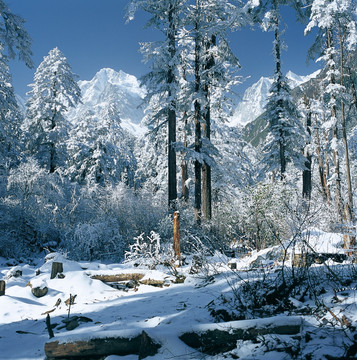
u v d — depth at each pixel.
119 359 3.11
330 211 7.72
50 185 17.52
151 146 34.31
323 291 4.18
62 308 6.04
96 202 16.45
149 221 14.13
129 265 8.86
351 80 20.08
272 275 5.59
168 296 5.89
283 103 23.83
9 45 13.42
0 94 19.59
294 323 3.03
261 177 27.42
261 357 2.71
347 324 2.92
